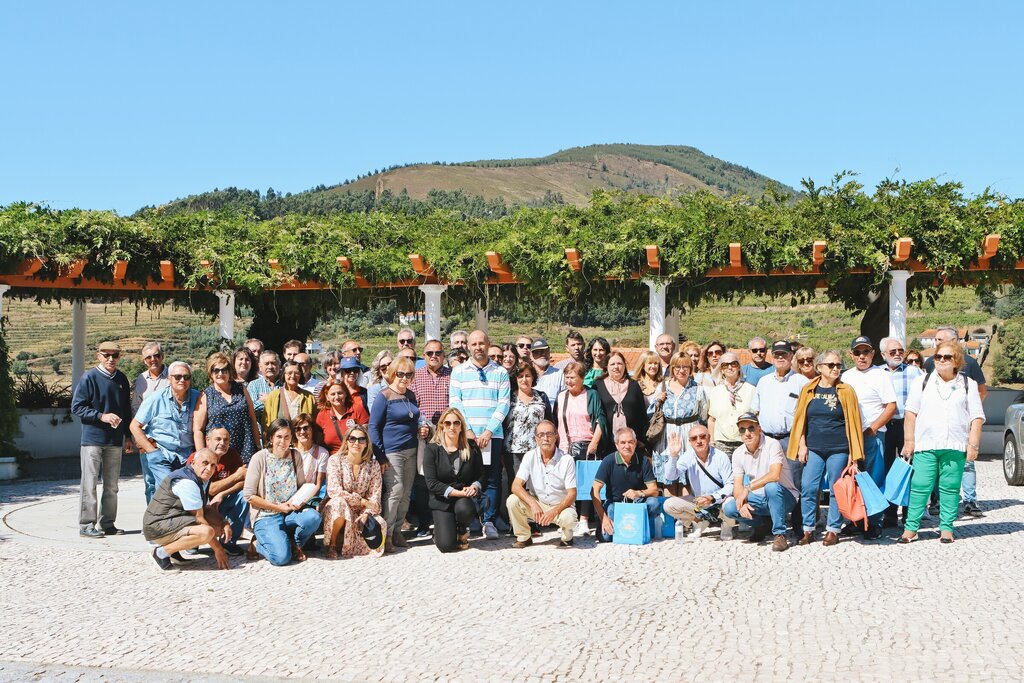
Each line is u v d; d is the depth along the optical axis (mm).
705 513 9586
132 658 6086
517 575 8109
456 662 5875
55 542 9648
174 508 8359
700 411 9820
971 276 14250
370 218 16297
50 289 17188
